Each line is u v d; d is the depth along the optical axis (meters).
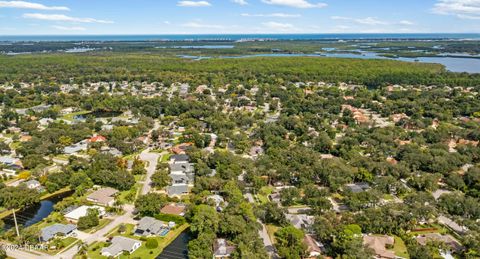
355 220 141.00
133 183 181.00
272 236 136.88
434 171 194.88
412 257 123.31
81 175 180.00
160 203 155.25
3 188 163.25
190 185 182.75
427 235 137.50
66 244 130.88
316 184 183.50
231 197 159.62
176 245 133.25
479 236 129.00
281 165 192.50
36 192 164.88
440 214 152.12
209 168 194.12
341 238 126.75
